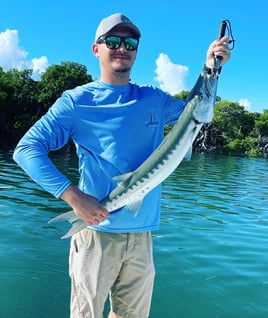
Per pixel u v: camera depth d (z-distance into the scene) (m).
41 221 10.11
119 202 3.58
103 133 3.61
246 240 9.53
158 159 3.54
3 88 61.38
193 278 6.83
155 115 3.78
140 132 3.68
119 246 3.74
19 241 8.36
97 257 3.74
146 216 3.76
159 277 6.80
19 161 3.47
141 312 3.96
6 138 53.38
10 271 6.69
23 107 64.81
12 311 5.38
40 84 66.12
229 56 3.49
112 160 3.62
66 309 5.52
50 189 3.38
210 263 7.64
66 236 3.56
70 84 67.06
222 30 3.46
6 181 16.66
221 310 5.75
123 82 3.72
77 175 21.17
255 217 12.80
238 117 81.81
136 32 3.63
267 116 85.44
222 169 33.66
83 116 3.61
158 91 3.93
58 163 27.05
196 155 57.22
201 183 21.77
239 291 6.39
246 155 72.12
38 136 3.52
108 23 3.58
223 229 10.64
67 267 7.03
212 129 78.00
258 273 7.20
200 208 13.81
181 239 9.30
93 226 3.72
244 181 24.83
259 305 5.95
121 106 3.63
